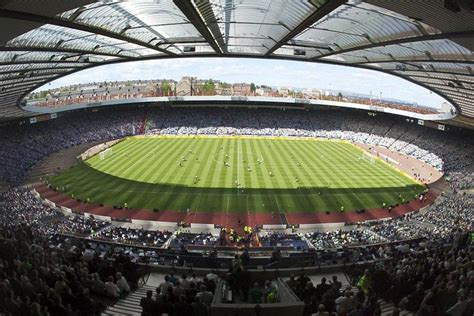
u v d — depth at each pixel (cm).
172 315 1203
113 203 5391
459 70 3612
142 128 11269
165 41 3978
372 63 4516
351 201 5700
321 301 1272
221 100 12131
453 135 9519
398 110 10419
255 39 4044
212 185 6203
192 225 4662
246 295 1473
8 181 6219
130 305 1476
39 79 5484
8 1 1446
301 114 12375
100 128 10738
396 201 5766
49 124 9719
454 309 1173
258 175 6856
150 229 4538
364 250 2566
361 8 2183
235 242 4019
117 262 1784
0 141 7919
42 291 1298
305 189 6147
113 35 3073
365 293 1523
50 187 6062
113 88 15000
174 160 7862
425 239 3022
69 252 1955
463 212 4788
